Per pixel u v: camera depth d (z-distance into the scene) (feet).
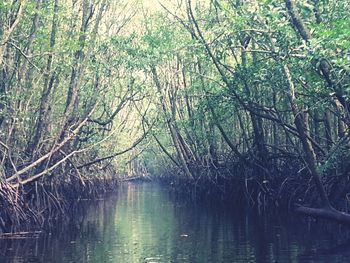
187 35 86.58
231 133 100.68
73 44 65.62
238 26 58.29
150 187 178.29
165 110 110.63
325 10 52.90
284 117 77.61
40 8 64.23
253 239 50.70
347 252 42.83
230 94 70.59
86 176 112.16
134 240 51.90
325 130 70.23
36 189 68.03
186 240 51.13
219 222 65.46
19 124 66.39
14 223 58.34
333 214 54.60
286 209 76.84
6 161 63.98
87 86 88.22
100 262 40.88
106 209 87.97
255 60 64.85
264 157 80.18
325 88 52.90
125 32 98.94
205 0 87.71
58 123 75.66
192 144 118.93
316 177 55.21
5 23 60.90
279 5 50.57
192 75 103.45
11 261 41.57
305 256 41.45
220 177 105.60
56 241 51.85
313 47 44.75
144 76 95.86
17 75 66.85
